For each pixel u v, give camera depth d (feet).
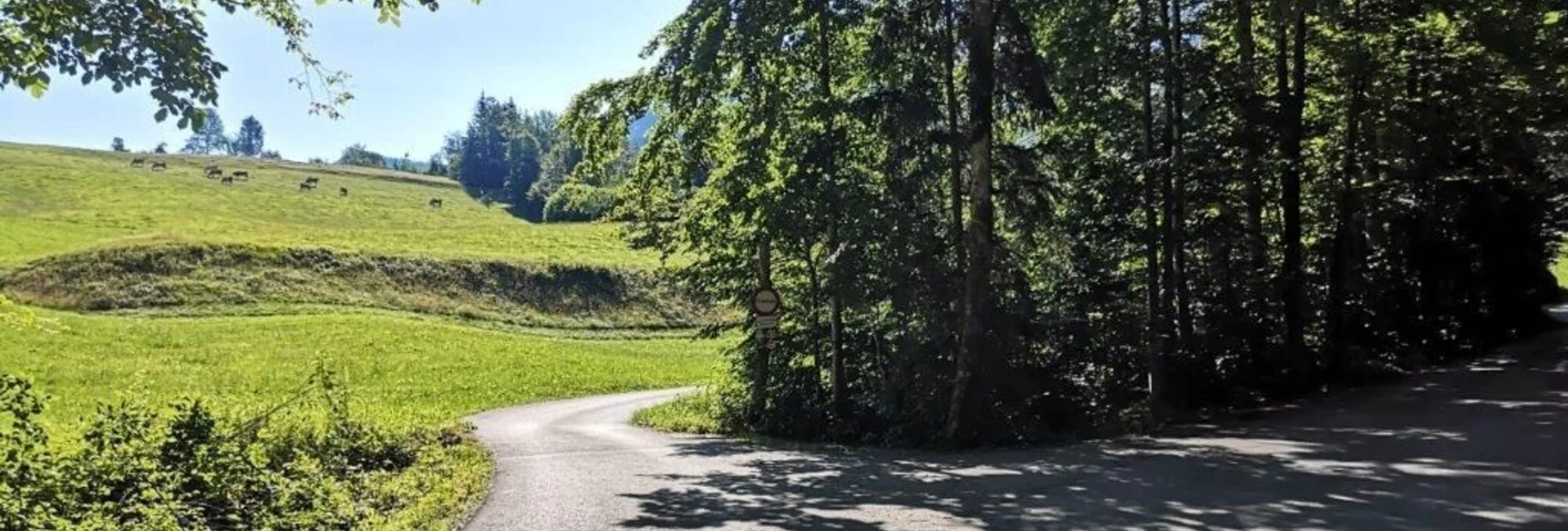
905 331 59.62
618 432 71.46
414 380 121.70
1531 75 73.31
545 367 139.95
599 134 63.87
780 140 60.39
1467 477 34.12
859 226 57.93
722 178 62.34
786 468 45.37
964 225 60.85
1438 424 48.80
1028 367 56.39
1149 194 62.23
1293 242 68.80
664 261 73.15
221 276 179.22
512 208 428.97
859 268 58.49
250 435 47.39
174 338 135.03
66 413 79.15
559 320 192.34
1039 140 61.11
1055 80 63.26
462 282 197.98
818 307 66.28
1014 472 40.88
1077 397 57.21
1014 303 56.75
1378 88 72.64
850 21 58.75
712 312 208.03
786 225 60.64
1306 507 30.07
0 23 24.95
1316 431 48.37
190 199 299.38
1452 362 83.97
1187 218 65.05
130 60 25.23
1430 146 76.23
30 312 34.58
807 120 59.72
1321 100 76.48
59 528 28.25
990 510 31.99
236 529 33.27
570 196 73.36
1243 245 66.59
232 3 29.66
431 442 60.95
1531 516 27.81
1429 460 38.14
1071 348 58.75
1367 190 74.13
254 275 182.29
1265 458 40.91
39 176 306.96
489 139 496.64
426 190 422.82
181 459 37.65
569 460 51.29
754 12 54.80
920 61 57.67
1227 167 61.72
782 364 67.36
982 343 53.67
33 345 116.16
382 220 320.50
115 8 24.80
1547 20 70.08
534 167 461.37
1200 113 62.75
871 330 62.80
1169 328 62.34
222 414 53.67
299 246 197.77
